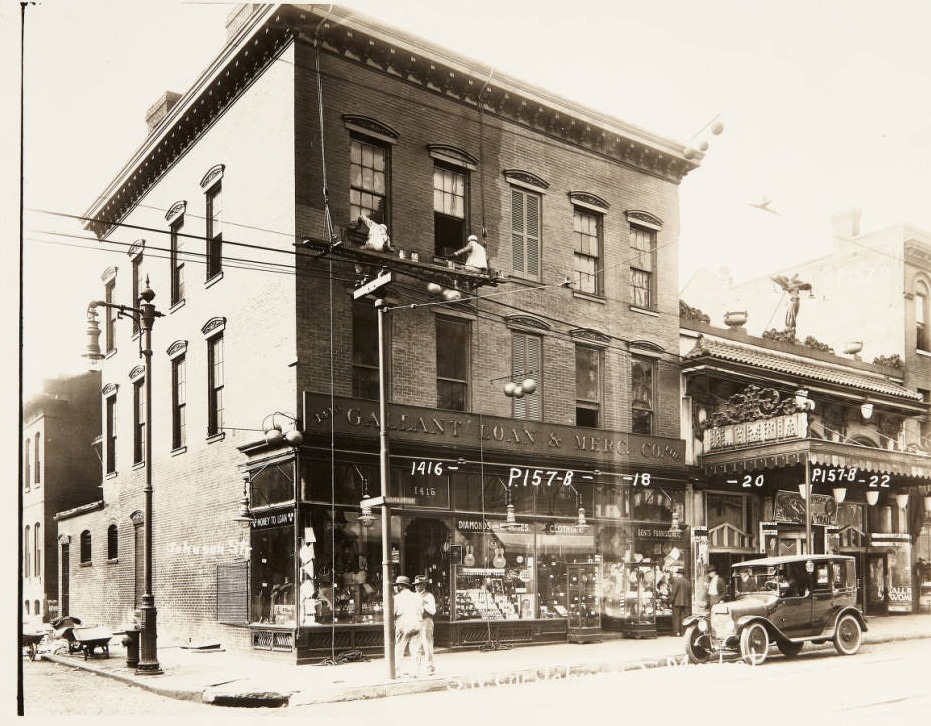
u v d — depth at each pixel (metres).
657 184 24.53
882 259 28.48
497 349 20.80
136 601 22.19
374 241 18.52
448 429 19.14
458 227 20.64
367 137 19.14
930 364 29.11
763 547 24.53
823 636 17.36
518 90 21.28
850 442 26.66
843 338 28.92
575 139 22.80
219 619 18.88
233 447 19.09
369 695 13.27
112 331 24.20
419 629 14.56
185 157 21.55
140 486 22.58
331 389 17.89
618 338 23.09
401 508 18.16
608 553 21.36
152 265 22.67
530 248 21.77
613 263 23.33
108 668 15.95
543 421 20.95
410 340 19.27
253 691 12.85
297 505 16.88
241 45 18.98
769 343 26.53
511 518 19.78
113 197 23.53
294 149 17.91
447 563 18.81
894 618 26.11
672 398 23.98
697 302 29.83
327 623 16.84
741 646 16.14
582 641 19.84
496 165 21.25
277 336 18.05
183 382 21.28
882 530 27.45
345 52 18.88
